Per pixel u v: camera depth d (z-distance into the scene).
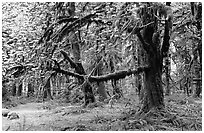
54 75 11.34
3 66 11.36
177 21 14.57
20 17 13.03
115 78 11.37
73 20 11.63
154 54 11.64
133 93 25.47
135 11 8.80
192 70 22.91
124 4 9.28
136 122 10.12
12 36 12.27
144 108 11.75
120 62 13.10
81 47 14.84
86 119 12.21
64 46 12.77
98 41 10.81
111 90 24.14
